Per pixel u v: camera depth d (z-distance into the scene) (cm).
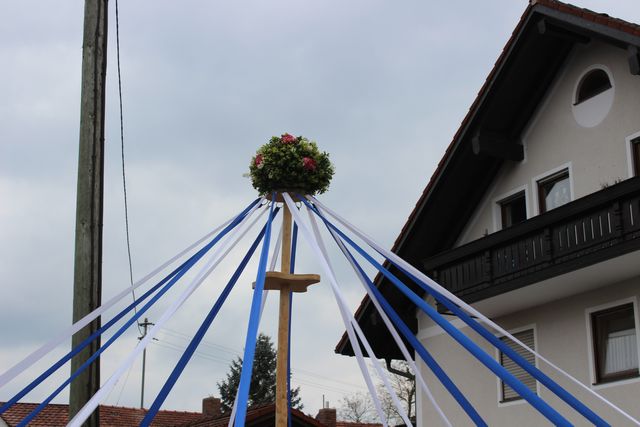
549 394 1288
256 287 611
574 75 1348
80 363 690
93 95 765
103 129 764
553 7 1281
